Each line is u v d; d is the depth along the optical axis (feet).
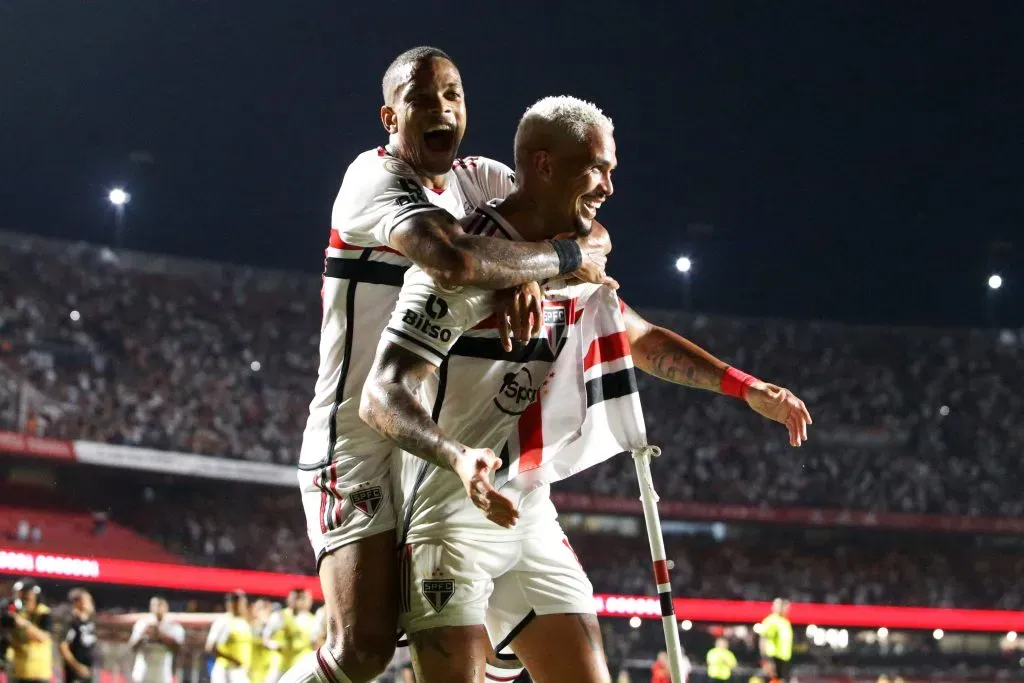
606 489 107.14
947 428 120.26
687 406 118.11
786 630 55.77
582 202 11.08
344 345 11.76
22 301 100.17
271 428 102.32
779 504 109.81
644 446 11.79
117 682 47.60
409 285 10.52
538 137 10.89
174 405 99.45
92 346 100.99
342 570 11.35
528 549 11.61
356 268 11.66
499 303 10.46
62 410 92.79
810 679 81.61
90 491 92.48
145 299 108.58
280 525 98.22
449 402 10.93
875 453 117.60
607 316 11.96
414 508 10.98
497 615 11.98
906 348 127.54
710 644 94.22
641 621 96.84
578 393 11.51
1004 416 121.19
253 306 114.11
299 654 42.73
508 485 11.24
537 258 10.41
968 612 99.45
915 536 112.47
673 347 12.98
